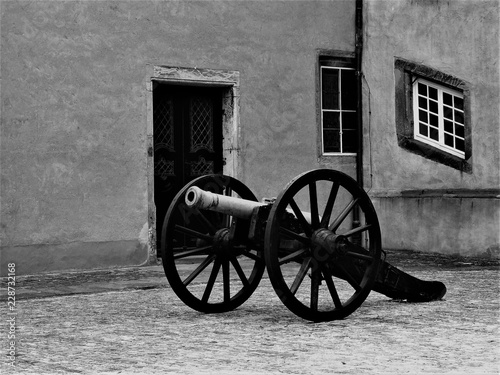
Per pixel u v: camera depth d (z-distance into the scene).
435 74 13.25
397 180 13.84
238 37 13.09
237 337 6.57
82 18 11.81
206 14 12.82
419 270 11.11
